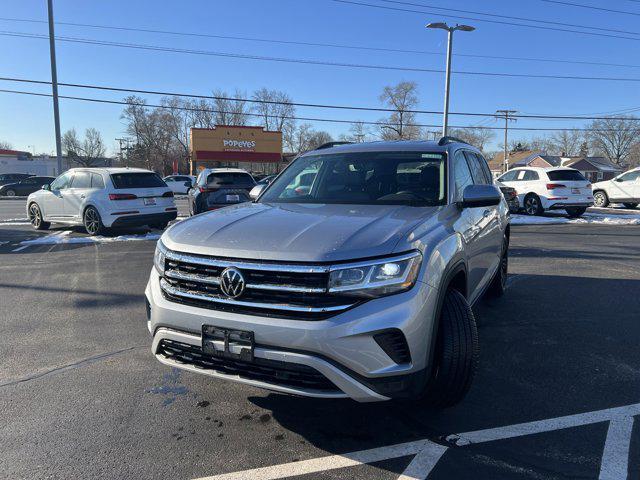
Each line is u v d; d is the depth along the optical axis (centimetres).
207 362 279
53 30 1961
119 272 762
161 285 299
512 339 461
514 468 260
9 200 3120
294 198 403
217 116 7400
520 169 1752
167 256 294
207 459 270
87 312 551
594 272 760
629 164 9231
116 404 335
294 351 250
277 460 269
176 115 8319
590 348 438
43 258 884
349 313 248
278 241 270
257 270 260
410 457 271
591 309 558
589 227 1390
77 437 292
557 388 357
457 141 475
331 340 244
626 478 251
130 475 256
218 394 351
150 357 420
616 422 308
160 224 1305
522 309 558
